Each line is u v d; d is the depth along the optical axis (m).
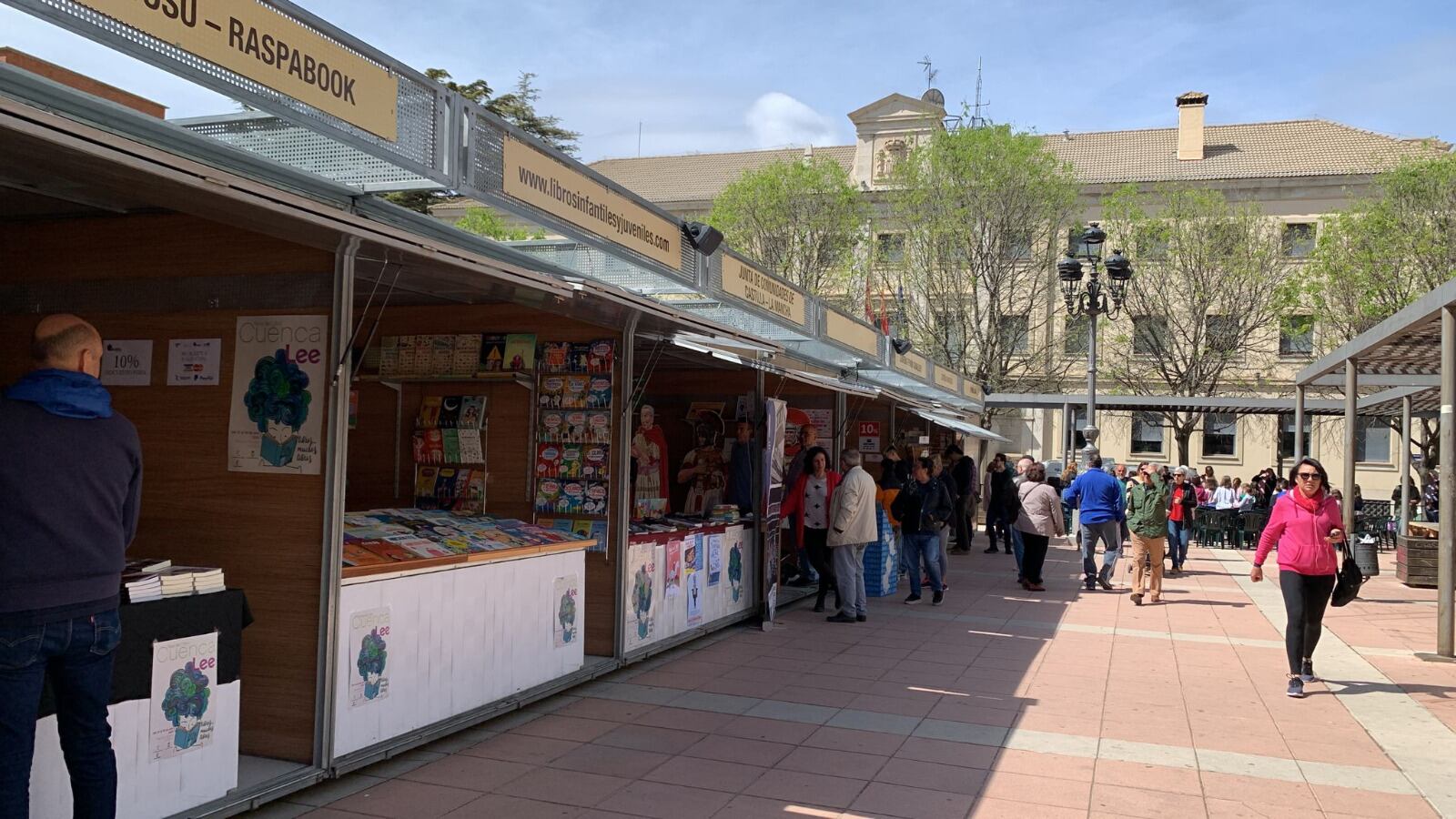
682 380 13.09
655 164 56.88
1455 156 32.94
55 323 3.83
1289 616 8.07
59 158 3.66
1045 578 16.25
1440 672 8.95
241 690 5.41
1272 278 36.41
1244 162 44.00
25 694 3.54
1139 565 13.19
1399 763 6.19
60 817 4.19
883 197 38.75
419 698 6.02
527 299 7.13
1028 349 40.22
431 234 6.65
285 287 5.41
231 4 4.68
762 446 11.01
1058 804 5.36
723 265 10.26
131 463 3.91
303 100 5.09
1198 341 36.69
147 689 4.51
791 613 11.78
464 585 6.41
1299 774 5.95
